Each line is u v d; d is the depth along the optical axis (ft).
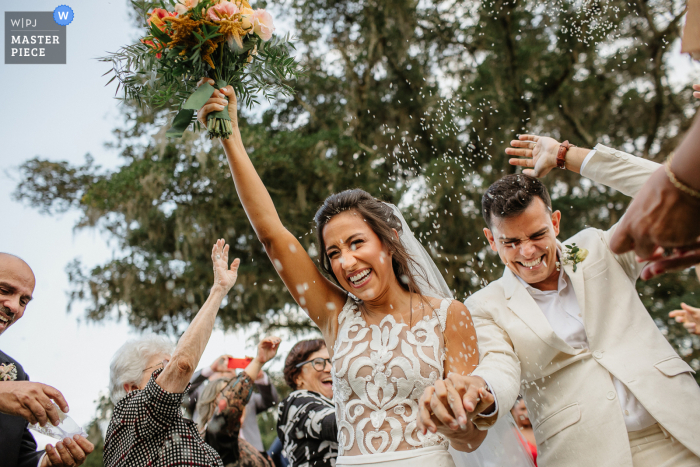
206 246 31.09
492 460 6.87
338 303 7.00
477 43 34.99
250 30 7.04
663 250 3.38
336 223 6.43
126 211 29.99
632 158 7.23
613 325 7.01
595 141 34.17
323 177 29.73
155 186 29.45
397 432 5.85
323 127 34.94
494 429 7.03
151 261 31.63
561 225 31.99
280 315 34.22
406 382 5.94
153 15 6.68
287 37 7.50
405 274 6.70
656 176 3.16
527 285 7.52
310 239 28.63
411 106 32.83
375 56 34.09
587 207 31.89
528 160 8.07
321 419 8.27
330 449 8.18
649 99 34.47
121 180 30.81
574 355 6.91
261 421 26.78
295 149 30.40
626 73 33.91
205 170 30.14
